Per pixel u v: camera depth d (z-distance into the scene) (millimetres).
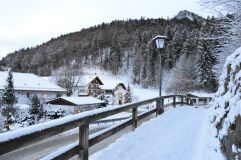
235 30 12719
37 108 43562
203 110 15047
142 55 129375
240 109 5094
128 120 8680
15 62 181250
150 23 196250
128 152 6852
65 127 4457
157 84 110250
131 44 164625
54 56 170750
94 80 92562
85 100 55938
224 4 12094
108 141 9312
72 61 165125
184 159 6340
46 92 66688
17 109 43188
